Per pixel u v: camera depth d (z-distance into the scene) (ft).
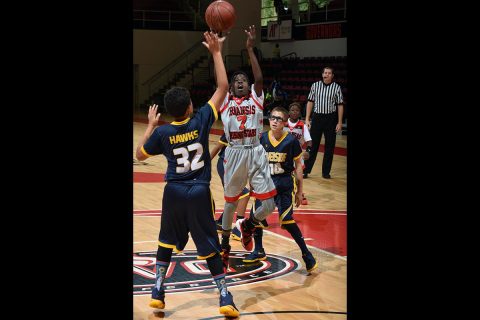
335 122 30.58
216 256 12.90
